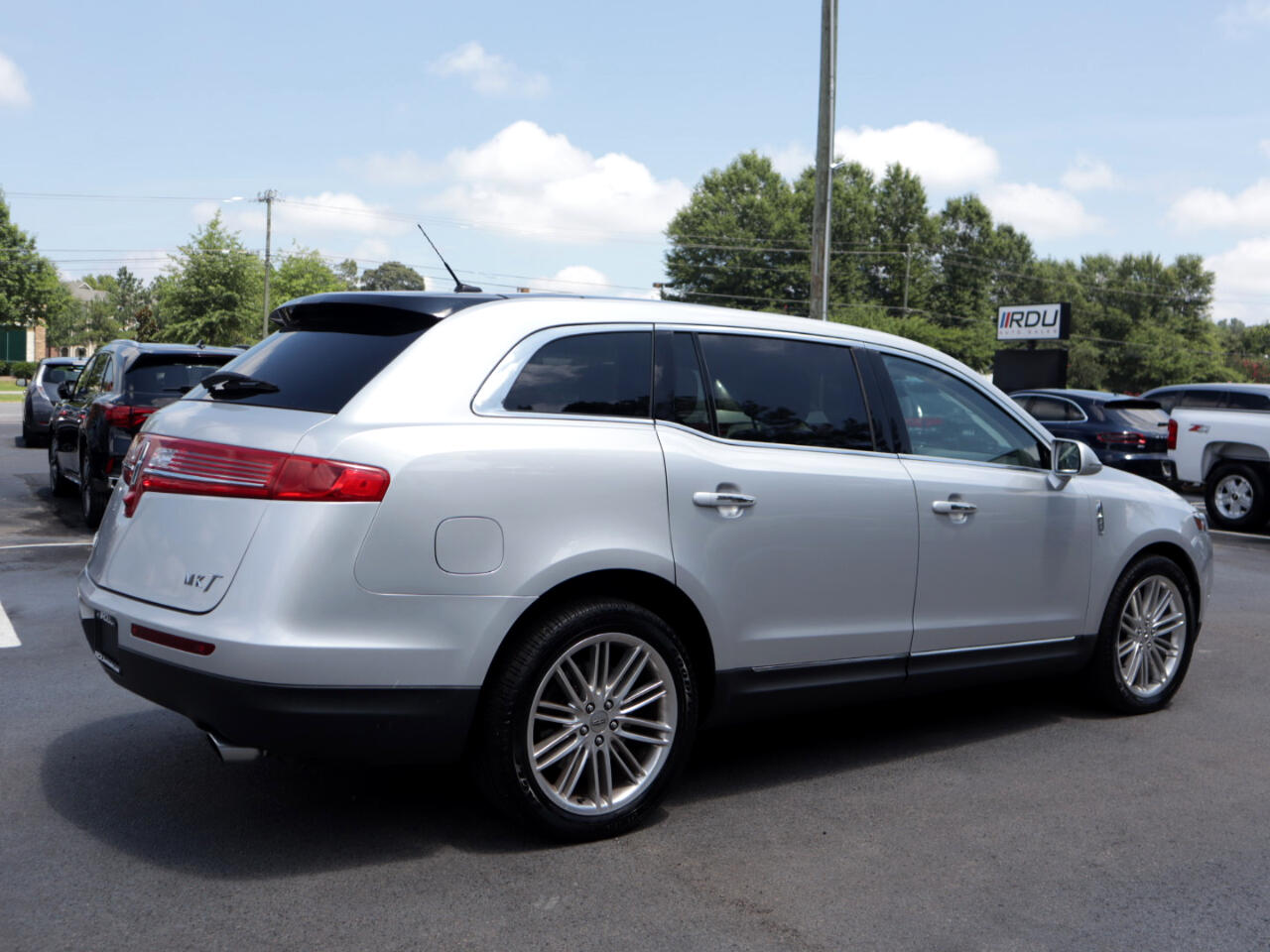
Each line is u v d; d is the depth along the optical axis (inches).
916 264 3408.0
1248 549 454.3
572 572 138.0
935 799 162.4
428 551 129.4
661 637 146.3
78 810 149.3
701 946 115.9
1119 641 209.6
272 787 159.6
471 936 116.7
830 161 735.7
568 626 138.2
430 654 129.5
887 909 125.6
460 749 133.8
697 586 149.9
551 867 134.8
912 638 175.2
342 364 140.2
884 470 172.4
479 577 132.2
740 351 163.3
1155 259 4249.5
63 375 820.0
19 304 3046.3
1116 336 4173.2
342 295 151.5
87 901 122.9
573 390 145.8
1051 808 159.6
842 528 165.0
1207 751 189.3
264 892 126.1
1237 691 230.5
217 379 146.2
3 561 340.8
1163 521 214.1
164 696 131.6
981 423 191.6
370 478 127.0
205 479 132.2
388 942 115.0
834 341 175.5
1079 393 693.3
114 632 137.2
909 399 182.2
